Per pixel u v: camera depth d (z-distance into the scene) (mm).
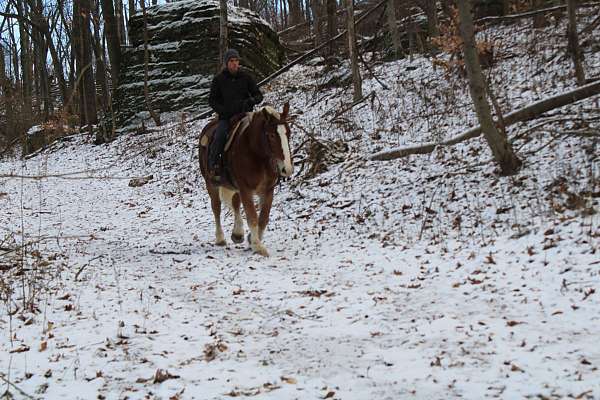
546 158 10070
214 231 11523
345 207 11219
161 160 20250
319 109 19391
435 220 9305
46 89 33219
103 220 13367
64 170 22250
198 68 26688
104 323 5898
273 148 8344
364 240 9180
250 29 27656
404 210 10117
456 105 14945
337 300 6469
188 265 8492
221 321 5988
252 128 8758
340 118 16797
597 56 14711
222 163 9383
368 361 4766
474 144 11969
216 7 27328
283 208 12305
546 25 18703
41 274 7668
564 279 5906
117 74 29703
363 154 13930
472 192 9898
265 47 29172
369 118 16516
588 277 5855
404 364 4629
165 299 6770
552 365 4281
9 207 15289
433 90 16953
